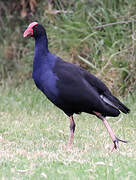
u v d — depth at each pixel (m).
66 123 12.24
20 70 16.23
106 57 14.31
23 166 8.10
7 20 17.47
